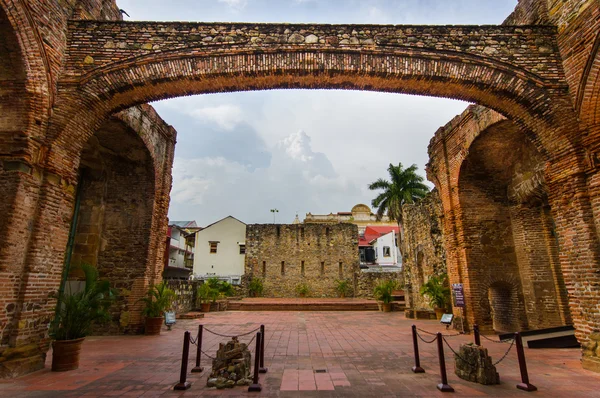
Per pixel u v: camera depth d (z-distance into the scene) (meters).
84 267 8.43
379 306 23.94
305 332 13.56
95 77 8.34
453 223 13.73
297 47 8.77
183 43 8.79
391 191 31.78
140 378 6.86
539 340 10.02
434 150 15.43
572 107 8.20
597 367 7.10
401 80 8.97
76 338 7.66
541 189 11.94
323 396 5.77
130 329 12.83
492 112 11.22
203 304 22.94
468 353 6.73
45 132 7.70
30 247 7.16
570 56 8.33
